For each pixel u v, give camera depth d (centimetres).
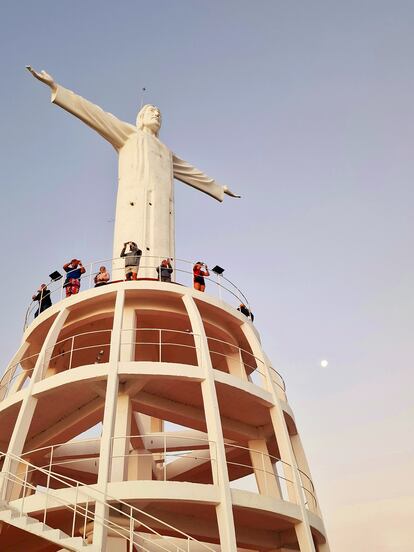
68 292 2436
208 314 2394
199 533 2008
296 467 2003
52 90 2834
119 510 1644
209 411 1875
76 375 1919
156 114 3262
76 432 2288
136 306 2269
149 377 1945
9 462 1781
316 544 2131
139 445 2355
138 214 2822
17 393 2022
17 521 1523
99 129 3002
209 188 3472
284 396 2417
